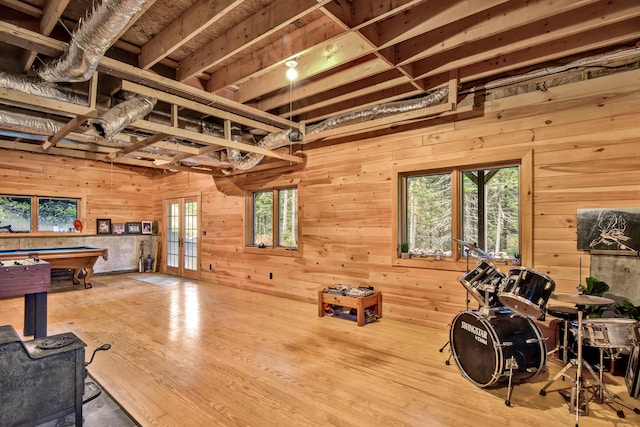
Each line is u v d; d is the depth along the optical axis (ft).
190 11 8.54
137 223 27.20
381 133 14.69
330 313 14.80
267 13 8.54
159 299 17.90
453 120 12.77
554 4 7.85
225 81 11.80
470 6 7.93
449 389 8.44
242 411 7.41
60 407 6.61
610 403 7.78
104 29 6.91
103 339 11.78
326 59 10.69
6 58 9.84
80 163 24.29
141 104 11.14
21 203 21.95
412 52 10.07
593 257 10.12
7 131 14.53
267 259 19.33
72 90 10.57
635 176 9.62
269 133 15.99
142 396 7.99
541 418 7.22
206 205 23.43
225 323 13.65
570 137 10.57
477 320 8.52
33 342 6.87
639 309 9.09
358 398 7.98
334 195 16.26
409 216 14.57
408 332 12.62
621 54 9.73
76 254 19.27
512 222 14.11
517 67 10.82
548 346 10.77
